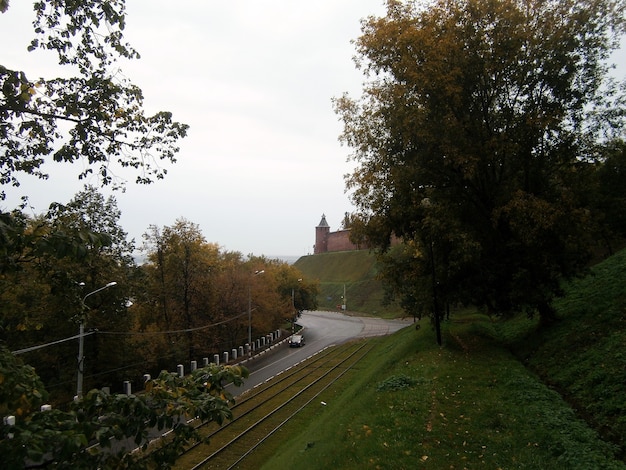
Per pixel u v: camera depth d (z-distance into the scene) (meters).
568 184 17.77
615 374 10.88
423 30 16.44
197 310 40.88
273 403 24.42
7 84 3.81
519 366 15.04
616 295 16.36
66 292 4.29
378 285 98.81
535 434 9.37
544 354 15.48
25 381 3.30
